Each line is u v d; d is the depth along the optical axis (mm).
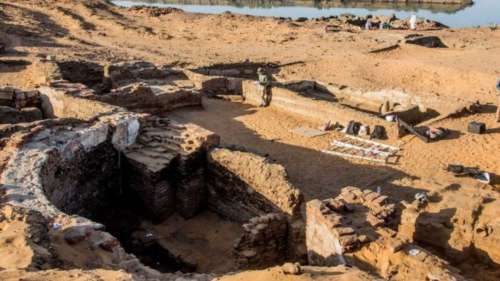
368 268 11250
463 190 14383
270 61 38438
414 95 27859
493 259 12445
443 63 36438
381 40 45219
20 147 15414
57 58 33594
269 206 15695
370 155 21953
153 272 11242
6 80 29297
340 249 11578
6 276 8734
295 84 30953
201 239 16750
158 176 17016
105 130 17453
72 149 16094
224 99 30203
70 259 10469
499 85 24844
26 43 39719
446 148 22422
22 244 10070
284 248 15094
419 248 11258
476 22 66812
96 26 49844
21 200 12836
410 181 19266
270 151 22672
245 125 25953
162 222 17562
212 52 42375
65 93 22484
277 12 76625
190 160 17438
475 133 23625
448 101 26703
